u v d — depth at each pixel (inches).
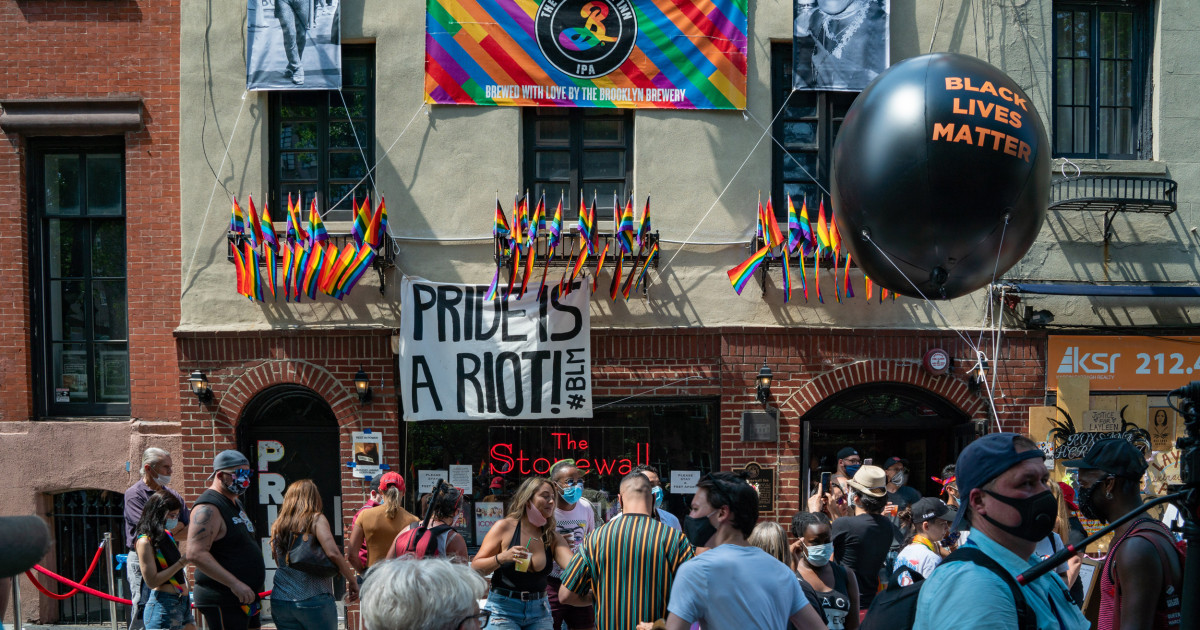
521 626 246.5
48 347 387.2
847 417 380.8
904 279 276.1
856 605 221.8
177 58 380.8
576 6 372.2
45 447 376.2
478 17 370.9
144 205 378.0
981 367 370.0
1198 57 387.5
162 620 266.4
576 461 368.5
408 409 352.8
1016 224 259.9
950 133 251.6
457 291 359.6
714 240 373.1
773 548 201.0
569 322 359.6
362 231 351.6
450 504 268.4
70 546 383.6
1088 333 376.2
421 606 98.7
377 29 372.8
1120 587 138.5
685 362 368.8
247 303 368.2
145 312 378.0
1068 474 364.8
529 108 379.2
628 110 379.2
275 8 369.7
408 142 371.6
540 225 357.7
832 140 382.6
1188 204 385.7
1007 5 382.3
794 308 372.8
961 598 101.0
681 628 154.3
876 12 376.8
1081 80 394.0
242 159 371.2
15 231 379.6
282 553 265.7
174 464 373.1
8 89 379.9
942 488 354.9
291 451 376.8
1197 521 104.9
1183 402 109.2
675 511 368.5
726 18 375.6
